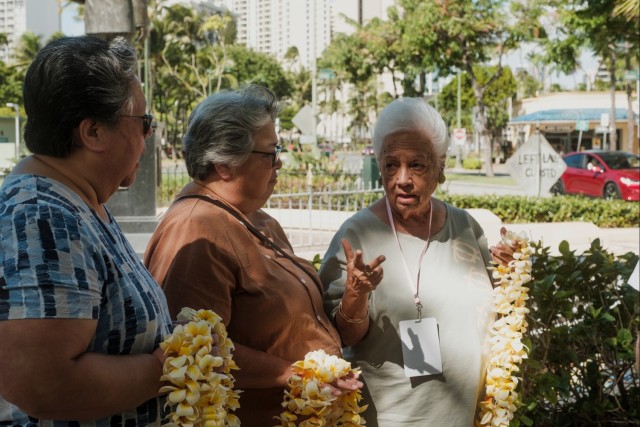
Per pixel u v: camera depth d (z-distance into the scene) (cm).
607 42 1809
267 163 237
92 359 154
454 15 3061
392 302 259
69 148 164
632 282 283
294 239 1003
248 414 233
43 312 144
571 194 2067
